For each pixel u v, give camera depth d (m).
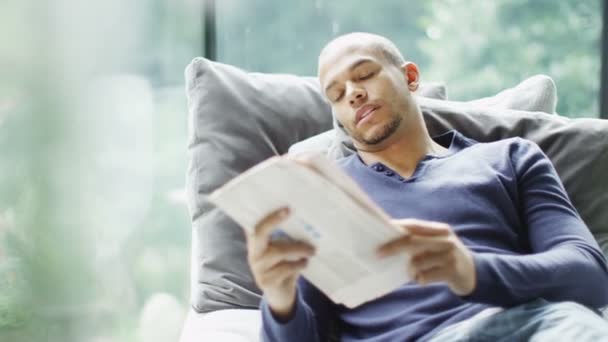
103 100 2.31
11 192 2.15
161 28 2.48
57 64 2.21
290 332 1.30
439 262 1.20
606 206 1.77
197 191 1.84
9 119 2.14
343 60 1.62
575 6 2.71
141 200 2.40
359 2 2.70
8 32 2.13
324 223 1.14
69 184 2.23
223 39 2.68
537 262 1.33
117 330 2.34
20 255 2.16
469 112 1.87
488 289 1.26
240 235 1.79
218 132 1.86
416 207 1.51
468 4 2.71
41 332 2.19
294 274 1.25
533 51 2.73
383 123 1.60
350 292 1.26
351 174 1.61
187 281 2.52
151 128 2.44
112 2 2.33
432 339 1.33
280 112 1.91
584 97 2.72
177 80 2.53
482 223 1.49
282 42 2.71
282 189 1.12
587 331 1.22
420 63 2.72
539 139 1.82
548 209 1.51
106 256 2.31
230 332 1.60
